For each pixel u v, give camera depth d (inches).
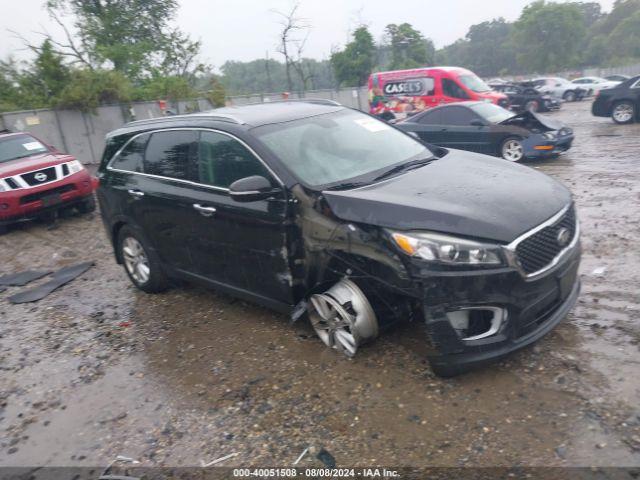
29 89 865.5
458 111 489.4
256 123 177.3
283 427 133.8
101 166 235.1
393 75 843.4
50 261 309.4
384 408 134.9
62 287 262.1
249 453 126.5
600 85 1284.4
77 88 823.7
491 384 138.0
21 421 154.0
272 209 160.1
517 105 1008.9
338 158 171.9
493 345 131.2
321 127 184.1
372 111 884.0
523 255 129.6
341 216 144.7
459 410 130.2
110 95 874.1
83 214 418.3
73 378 173.8
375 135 191.6
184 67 1326.3
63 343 199.9
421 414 130.8
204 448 130.6
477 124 469.1
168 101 1002.7
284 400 144.3
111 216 231.8
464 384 139.5
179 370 168.7
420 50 2030.0
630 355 142.6
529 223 132.0
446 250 127.4
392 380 145.4
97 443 138.9
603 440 114.4
